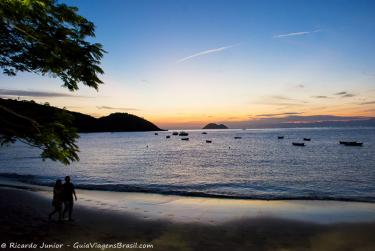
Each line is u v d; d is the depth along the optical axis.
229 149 88.31
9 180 29.30
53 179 31.61
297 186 28.11
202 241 10.50
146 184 29.50
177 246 9.89
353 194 23.58
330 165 45.66
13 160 55.38
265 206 17.30
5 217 12.24
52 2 7.27
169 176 36.12
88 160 57.69
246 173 38.28
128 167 45.94
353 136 166.12
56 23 7.78
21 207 14.62
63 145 8.84
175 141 146.62
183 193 22.73
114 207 16.27
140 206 16.95
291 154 68.00
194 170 41.91
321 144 104.31
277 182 30.72
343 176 34.22
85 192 22.53
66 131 8.81
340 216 14.54
